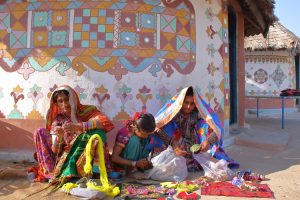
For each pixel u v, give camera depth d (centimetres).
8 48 617
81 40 597
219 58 739
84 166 450
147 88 611
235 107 947
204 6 692
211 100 708
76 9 598
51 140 493
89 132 472
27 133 609
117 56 600
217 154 548
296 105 1994
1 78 621
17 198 413
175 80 637
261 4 865
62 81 598
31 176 482
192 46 664
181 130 560
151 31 616
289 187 459
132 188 446
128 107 603
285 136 841
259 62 1698
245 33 1242
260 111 1677
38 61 605
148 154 534
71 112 490
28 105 609
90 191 407
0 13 621
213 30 718
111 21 600
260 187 450
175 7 640
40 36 605
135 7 608
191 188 448
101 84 597
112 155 510
